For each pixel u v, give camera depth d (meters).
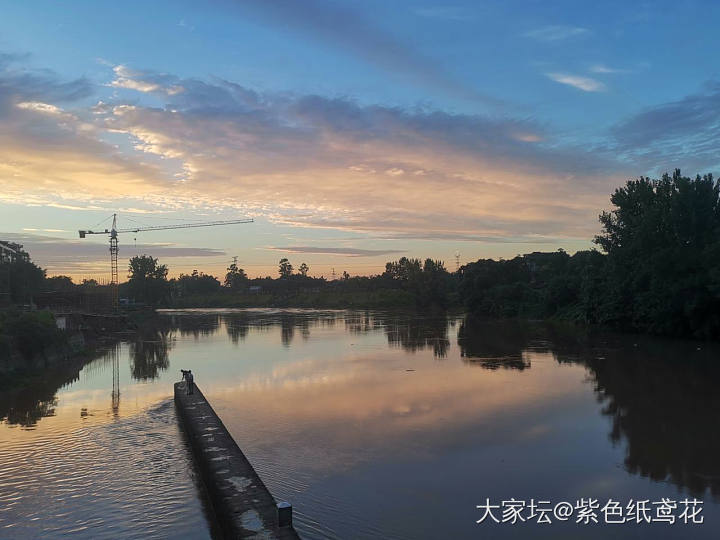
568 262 97.81
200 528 13.27
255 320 95.31
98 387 31.89
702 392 26.28
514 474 15.81
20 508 14.48
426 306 130.00
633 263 54.41
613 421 21.22
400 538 12.07
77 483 16.19
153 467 17.56
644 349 42.88
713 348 42.81
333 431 20.33
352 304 143.62
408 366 35.44
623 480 15.30
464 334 58.84
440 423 21.12
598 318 60.66
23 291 83.06
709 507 13.48
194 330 75.69
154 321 100.31
